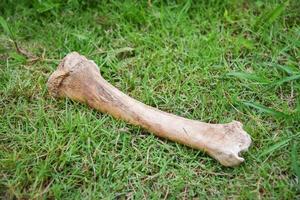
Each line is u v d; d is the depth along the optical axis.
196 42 0.50
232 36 0.51
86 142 0.42
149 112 0.42
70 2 0.53
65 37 0.51
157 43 0.50
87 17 0.53
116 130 0.43
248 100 0.45
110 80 0.47
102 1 0.54
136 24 0.52
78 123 0.43
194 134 0.40
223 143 0.39
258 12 0.53
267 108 0.43
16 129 0.43
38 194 0.39
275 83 0.45
